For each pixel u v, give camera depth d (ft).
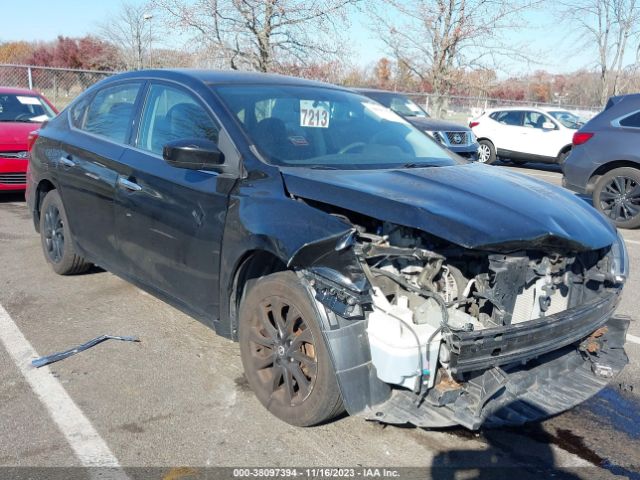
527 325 9.87
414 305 9.99
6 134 28.37
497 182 12.03
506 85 78.33
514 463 10.20
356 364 9.74
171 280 13.17
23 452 9.93
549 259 10.66
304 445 10.35
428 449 10.44
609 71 80.38
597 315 11.37
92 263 17.10
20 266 19.30
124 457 9.89
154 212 13.19
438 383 9.84
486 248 9.36
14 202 29.48
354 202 10.18
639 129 29.48
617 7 76.59
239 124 12.26
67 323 15.07
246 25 40.91
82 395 11.73
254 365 11.35
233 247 11.18
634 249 25.89
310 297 9.96
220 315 12.02
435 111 57.82
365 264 10.12
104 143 15.28
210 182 11.95
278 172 11.28
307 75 43.29
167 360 13.26
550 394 11.35
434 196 10.44
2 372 12.55
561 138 52.70
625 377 13.52
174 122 13.52
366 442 10.52
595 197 31.12
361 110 14.98
